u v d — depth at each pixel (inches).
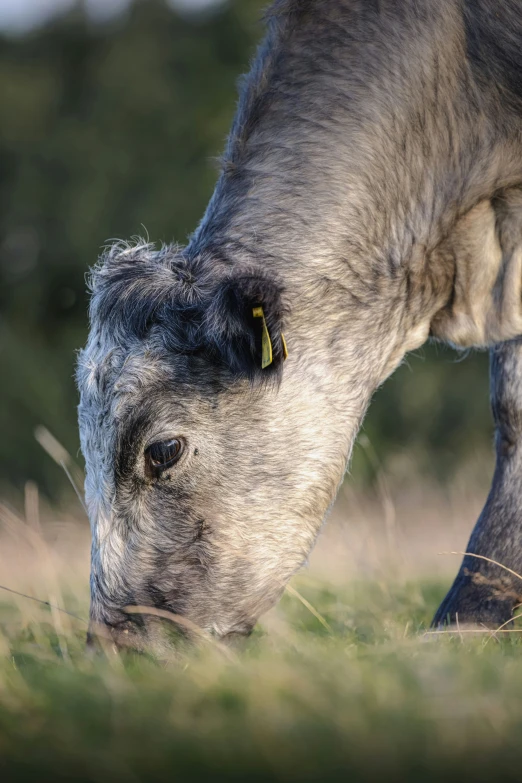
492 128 418.6
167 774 207.6
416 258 426.6
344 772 204.7
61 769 211.6
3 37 2361.0
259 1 2089.1
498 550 414.3
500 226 434.0
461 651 327.9
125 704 254.1
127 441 379.9
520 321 437.1
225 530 391.5
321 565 690.8
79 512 868.0
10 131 2114.9
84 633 436.5
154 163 1978.3
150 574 387.2
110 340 390.9
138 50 2126.0
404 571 579.5
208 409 385.7
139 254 418.3
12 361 1801.2
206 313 371.2
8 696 269.9
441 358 1770.4
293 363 397.4
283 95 421.7
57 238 1980.8
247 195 415.2
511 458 428.1
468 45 417.4
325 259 405.4
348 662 294.0
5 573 645.3
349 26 421.7
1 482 1673.2
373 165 414.0
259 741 219.5
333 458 406.0
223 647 355.9
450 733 220.1
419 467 1518.2
